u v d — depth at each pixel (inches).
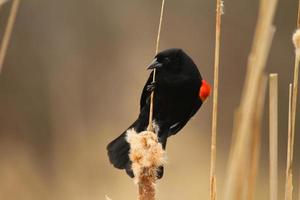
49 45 729.0
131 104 653.3
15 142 649.6
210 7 764.6
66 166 552.7
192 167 539.8
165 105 246.1
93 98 675.4
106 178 516.4
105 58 734.5
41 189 531.8
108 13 756.6
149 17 759.7
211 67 751.1
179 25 759.1
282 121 723.4
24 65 708.0
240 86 751.7
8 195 517.7
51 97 668.7
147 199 170.2
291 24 763.4
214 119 184.4
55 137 613.6
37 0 735.7
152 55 733.9
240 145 172.4
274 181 185.8
